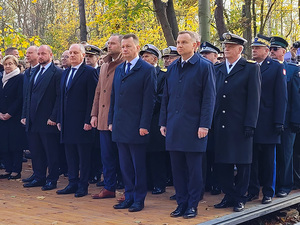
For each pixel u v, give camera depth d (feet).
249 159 17.26
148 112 17.26
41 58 21.89
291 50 24.88
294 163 21.81
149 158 21.22
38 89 21.83
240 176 17.51
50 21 123.34
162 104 17.17
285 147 20.11
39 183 22.43
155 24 67.97
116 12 49.96
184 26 62.64
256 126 18.69
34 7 118.42
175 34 38.14
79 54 20.39
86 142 20.02
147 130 17.22
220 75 17.79
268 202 18.61
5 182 23.59
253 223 19.01
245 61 17.40
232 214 16.79
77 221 16.11
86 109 20.06
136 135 17.34
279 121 18.42
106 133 19.29
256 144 18.86
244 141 17.21
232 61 17.61
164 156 20.90
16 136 24.26
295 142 21.65
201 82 16.17
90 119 19.89
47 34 111.45
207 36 32.55
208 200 19.29
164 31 35.96
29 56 22.98
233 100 17.25
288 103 20.29
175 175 16.87
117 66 18.35
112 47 19.26
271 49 20.35
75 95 20.15
